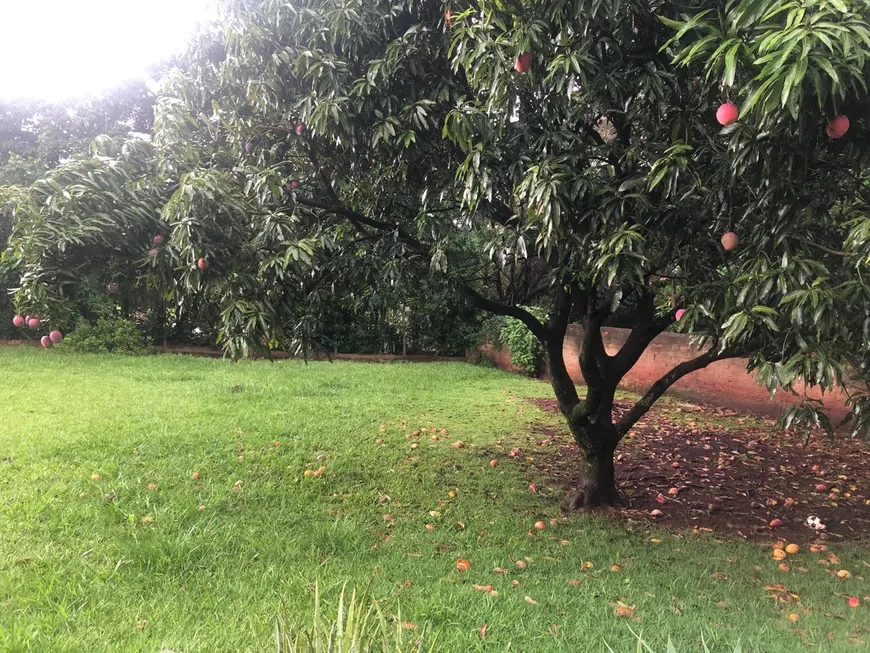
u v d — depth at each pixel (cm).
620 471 536
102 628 243
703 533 398
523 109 328
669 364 886
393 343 1366
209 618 255
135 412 657
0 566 295
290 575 302
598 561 347
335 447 560
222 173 298
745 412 774
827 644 251
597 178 262
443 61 328
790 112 160
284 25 333
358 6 313
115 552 316
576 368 1032
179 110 309
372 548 347
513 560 340
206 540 338
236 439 562
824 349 202
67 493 401
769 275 209
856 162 224
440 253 321
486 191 281
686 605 289
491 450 578
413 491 457
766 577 329
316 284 390
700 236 258
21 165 1010
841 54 151
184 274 257
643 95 255
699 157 267
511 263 461
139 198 258
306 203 357
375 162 364
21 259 252
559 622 265
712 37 176
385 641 134
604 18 242
